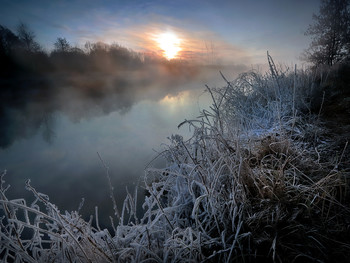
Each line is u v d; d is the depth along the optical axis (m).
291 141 2.67
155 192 2.08
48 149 8.57
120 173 5.11
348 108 3.61
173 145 2.64
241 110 3.37
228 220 1.73
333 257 1.34
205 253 1.58
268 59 3.20
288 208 1.68
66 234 1.70
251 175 1.95
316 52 12.78
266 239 1.47
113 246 1.72
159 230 1.76
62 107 20.97
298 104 3.82
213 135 2.30
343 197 1.72
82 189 4.65
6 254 1.50
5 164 7.19
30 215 3.62
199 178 2.07
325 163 2.14
